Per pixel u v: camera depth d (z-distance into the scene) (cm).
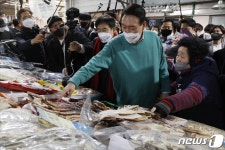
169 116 119
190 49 137
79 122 93
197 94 117
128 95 153
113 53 150
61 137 68
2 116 85
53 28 227
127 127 90
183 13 668
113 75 155
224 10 587
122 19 136
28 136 69
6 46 251
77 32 248
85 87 186
